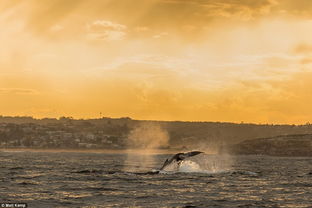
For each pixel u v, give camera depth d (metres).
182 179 162.00
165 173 182.25
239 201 117.25
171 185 145.00
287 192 135.88
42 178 168.25
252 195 128.25
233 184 152.50
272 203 115.00
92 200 115.56
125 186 141.88
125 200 116.00
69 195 123.38
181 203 112.81
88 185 144.62
